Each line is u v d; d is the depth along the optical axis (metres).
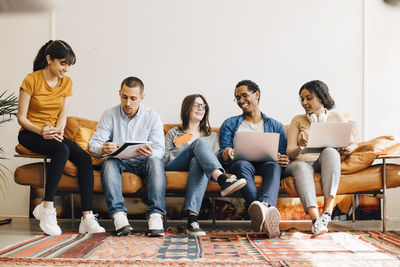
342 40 3.06
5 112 2.67
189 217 2.04
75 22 3.08
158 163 2.08
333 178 2.02
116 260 1.37
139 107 2.37
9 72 3.06
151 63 3.08
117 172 2.08
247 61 3.08
